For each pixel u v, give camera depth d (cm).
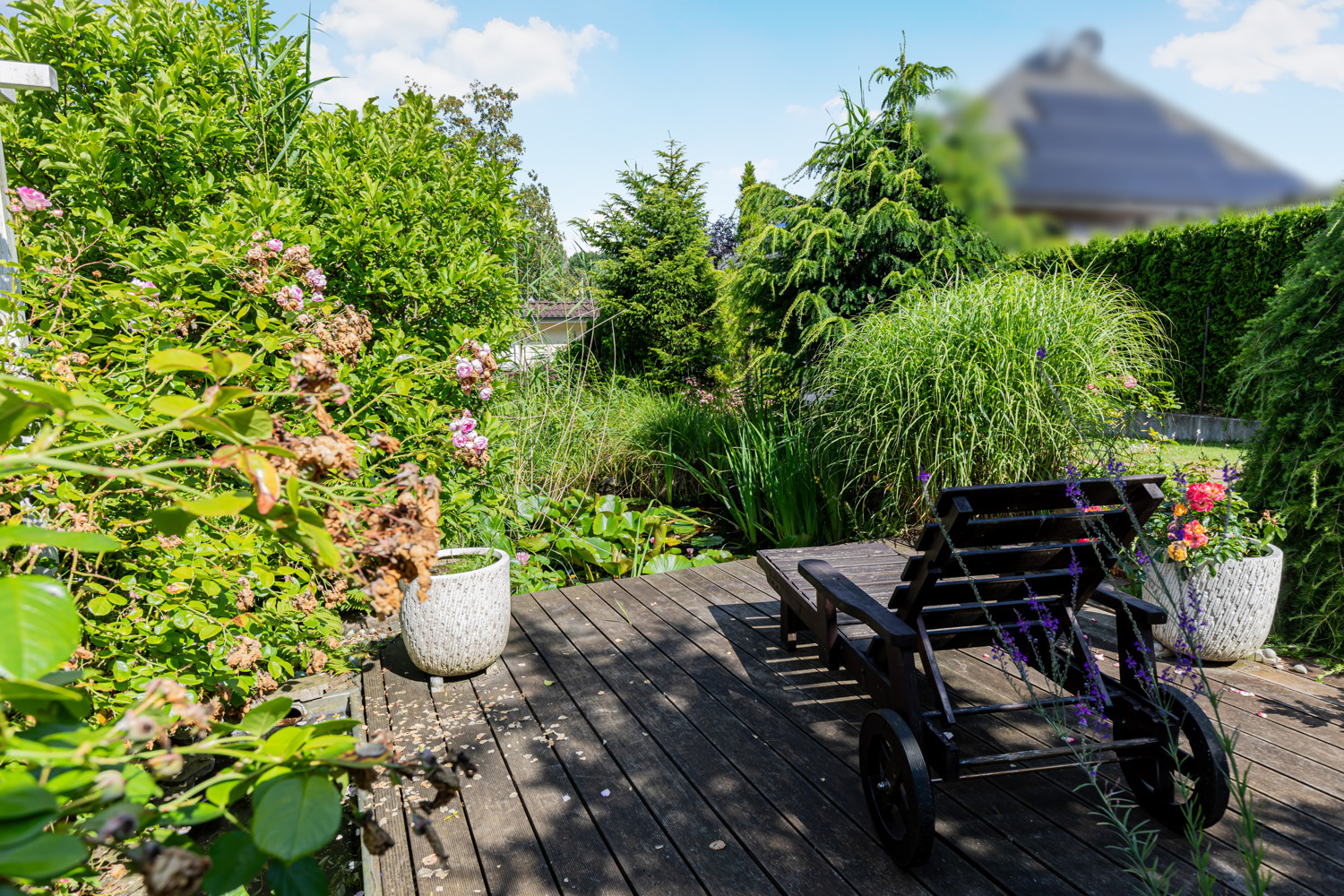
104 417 75
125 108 375
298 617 321
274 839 61
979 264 640
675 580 466
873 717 210
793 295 710
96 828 58
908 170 619
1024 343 450
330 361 281
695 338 1080
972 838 209
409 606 312
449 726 289
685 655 348
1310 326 321
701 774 248
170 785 249
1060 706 212
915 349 475
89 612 238
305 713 305
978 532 204
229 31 446
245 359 80
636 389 865
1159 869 192
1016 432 428
